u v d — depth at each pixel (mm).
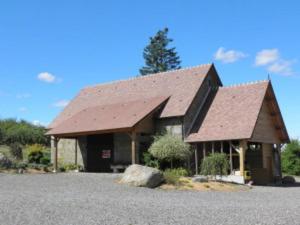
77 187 20938
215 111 32750
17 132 48250
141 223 11625
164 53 74750
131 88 38812
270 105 33375
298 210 15008
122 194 19078
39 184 21781
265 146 33719
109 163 35500
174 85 35688
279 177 34656
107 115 34469
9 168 29078
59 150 39219
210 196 20031
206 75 34938
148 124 32625
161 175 22828
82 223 11477
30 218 12062
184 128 31828
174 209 14406
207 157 28844
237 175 28984
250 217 12977
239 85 34188
